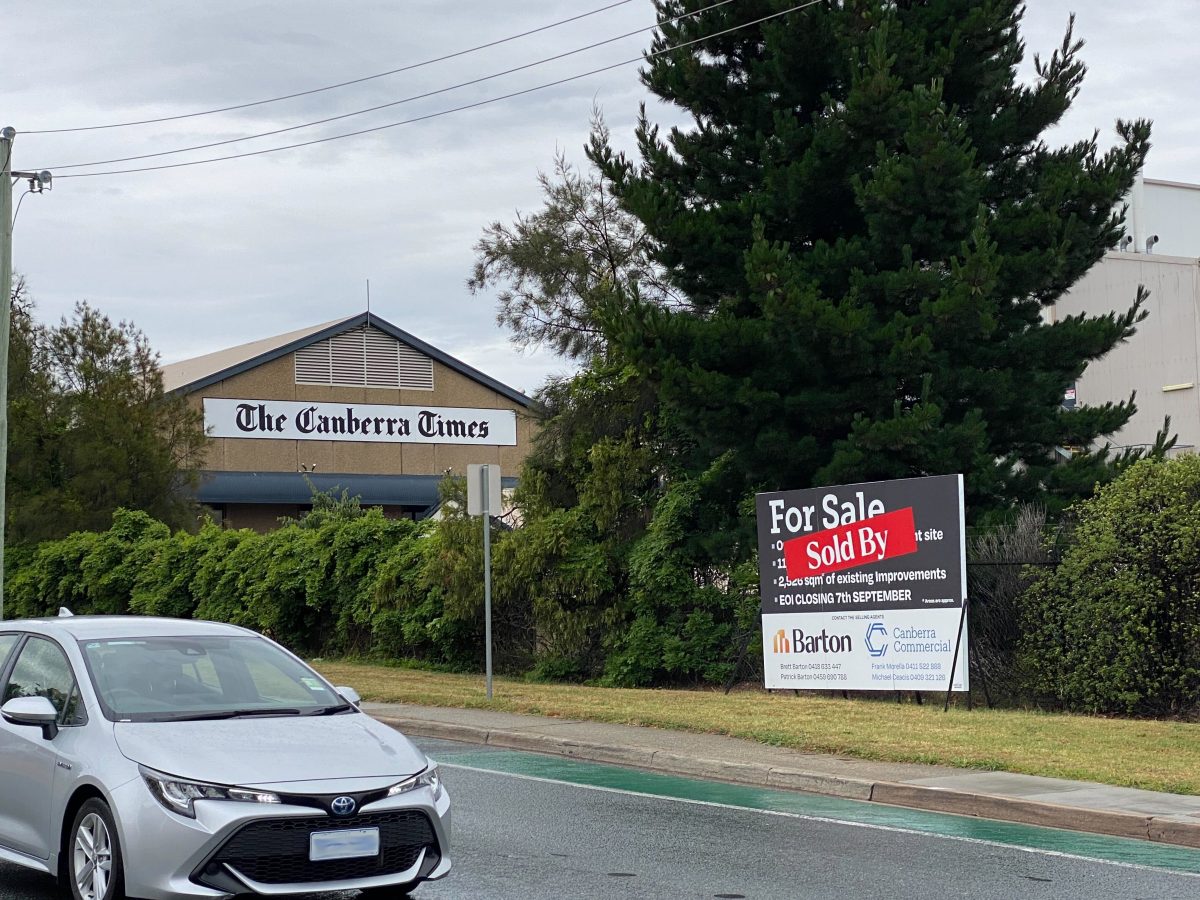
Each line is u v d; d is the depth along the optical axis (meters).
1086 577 17.38
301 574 29.25
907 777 12.58
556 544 23.12
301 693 8.75
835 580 18.33
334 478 52.88
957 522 17.12
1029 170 23.06
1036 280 20.98
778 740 14.67
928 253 21.30
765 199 21.83
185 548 33.19
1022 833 10.68
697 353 20.97
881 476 20.47
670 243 22.25
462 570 24.20
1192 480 16.89
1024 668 18.23
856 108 20.39
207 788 7.15
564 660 23.38
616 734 15.62
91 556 35.25
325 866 7.24
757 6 22.53
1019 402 21.36
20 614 37.12
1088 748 13.92
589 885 8.77
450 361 56.69
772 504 19.09
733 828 10.80
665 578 21.95
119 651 8.55
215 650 8.88
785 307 19.64
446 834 7.79
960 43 22.00
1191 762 13.08
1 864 9.45
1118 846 10.19
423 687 21.25
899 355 19.80
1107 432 22.16
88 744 7.79
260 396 52.25
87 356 38.41
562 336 30.67
